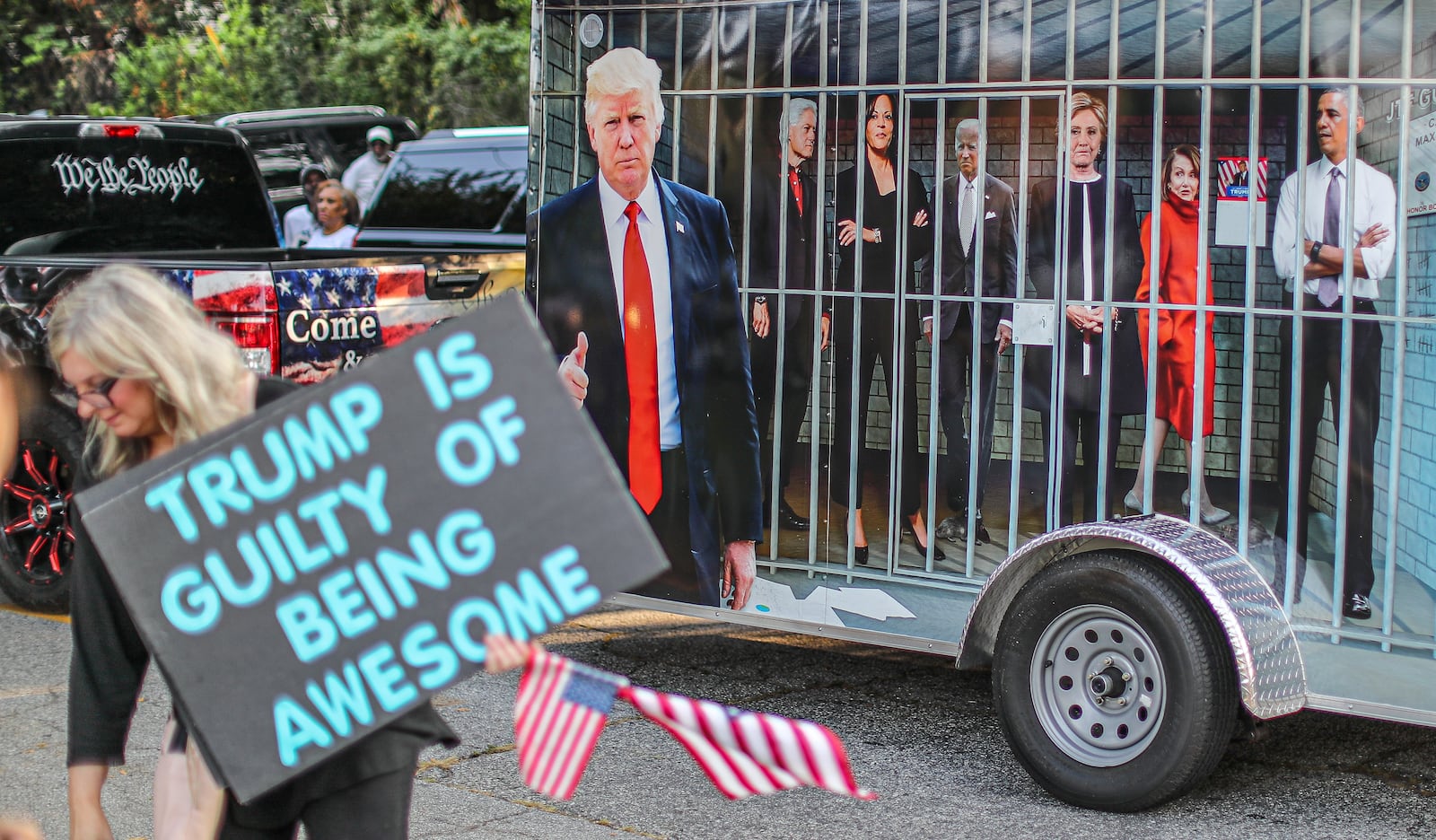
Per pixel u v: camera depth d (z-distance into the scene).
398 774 2.55
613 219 5.43
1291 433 4.44
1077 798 4.55
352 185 10.84
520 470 2.27
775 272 5.18
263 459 2.31
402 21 16.17
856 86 4.99
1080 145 4.66
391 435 2.29
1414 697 4.32
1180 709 4.36
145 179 8.28
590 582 2.27
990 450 4.88
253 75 15.95
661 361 5.39
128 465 2.58
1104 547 4.63
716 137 5.23
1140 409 4.65
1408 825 4.45
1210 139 4.48
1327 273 4.35
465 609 2.29
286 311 6.47
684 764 4.99
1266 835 4.36
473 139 11.19
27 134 7.68
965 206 4.85
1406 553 4.30
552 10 5.48
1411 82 4.19
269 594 2.31
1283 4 4.34
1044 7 4.66
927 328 4.95
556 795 2.29
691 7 5.23
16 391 6.84
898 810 4.55
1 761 4.94
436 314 7.21
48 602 7.07
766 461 5.25
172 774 2.56
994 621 4.88
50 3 17.12
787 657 6.38
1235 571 4.39
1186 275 4.55
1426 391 4.23
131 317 2.44
